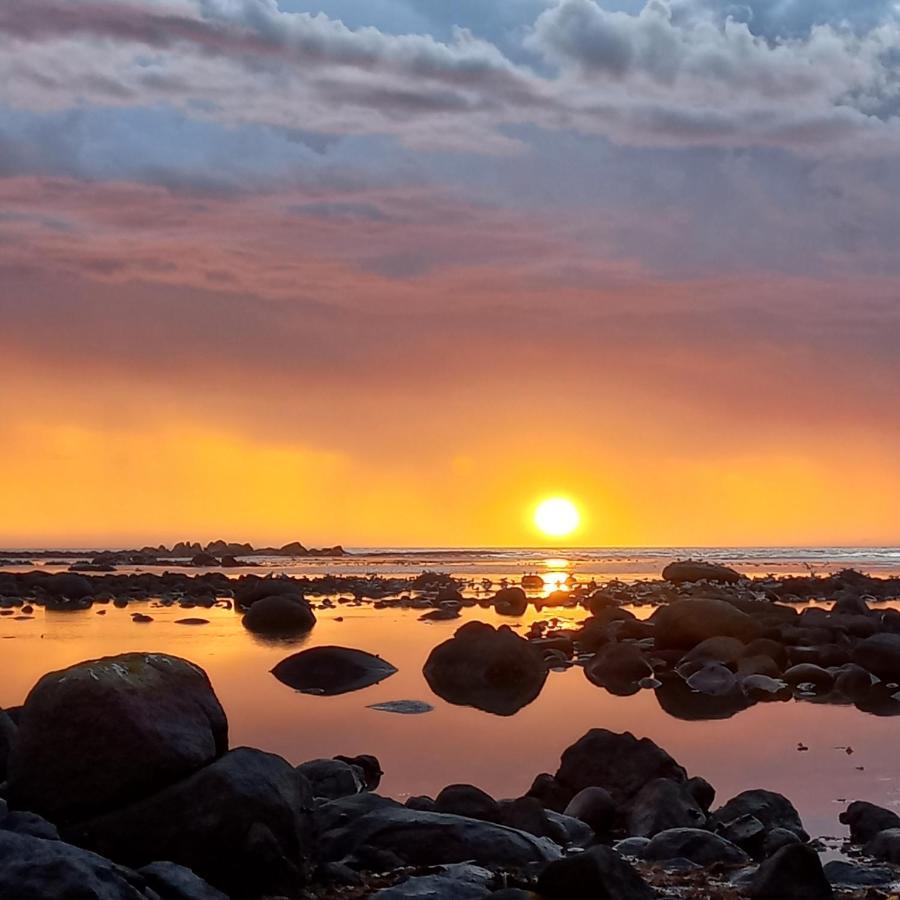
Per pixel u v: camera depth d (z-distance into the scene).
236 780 11.06
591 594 56.31
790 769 16.86
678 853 12.16
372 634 35.88
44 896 8.63
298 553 154.25
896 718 21.53
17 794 11.34
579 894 10.02
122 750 11.21
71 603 50.59
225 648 31.47
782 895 10.49
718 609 30.75
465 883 10.35
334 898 10.64
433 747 18.27
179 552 145.50
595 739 15.15
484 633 26.69
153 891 9.30
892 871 11.59
